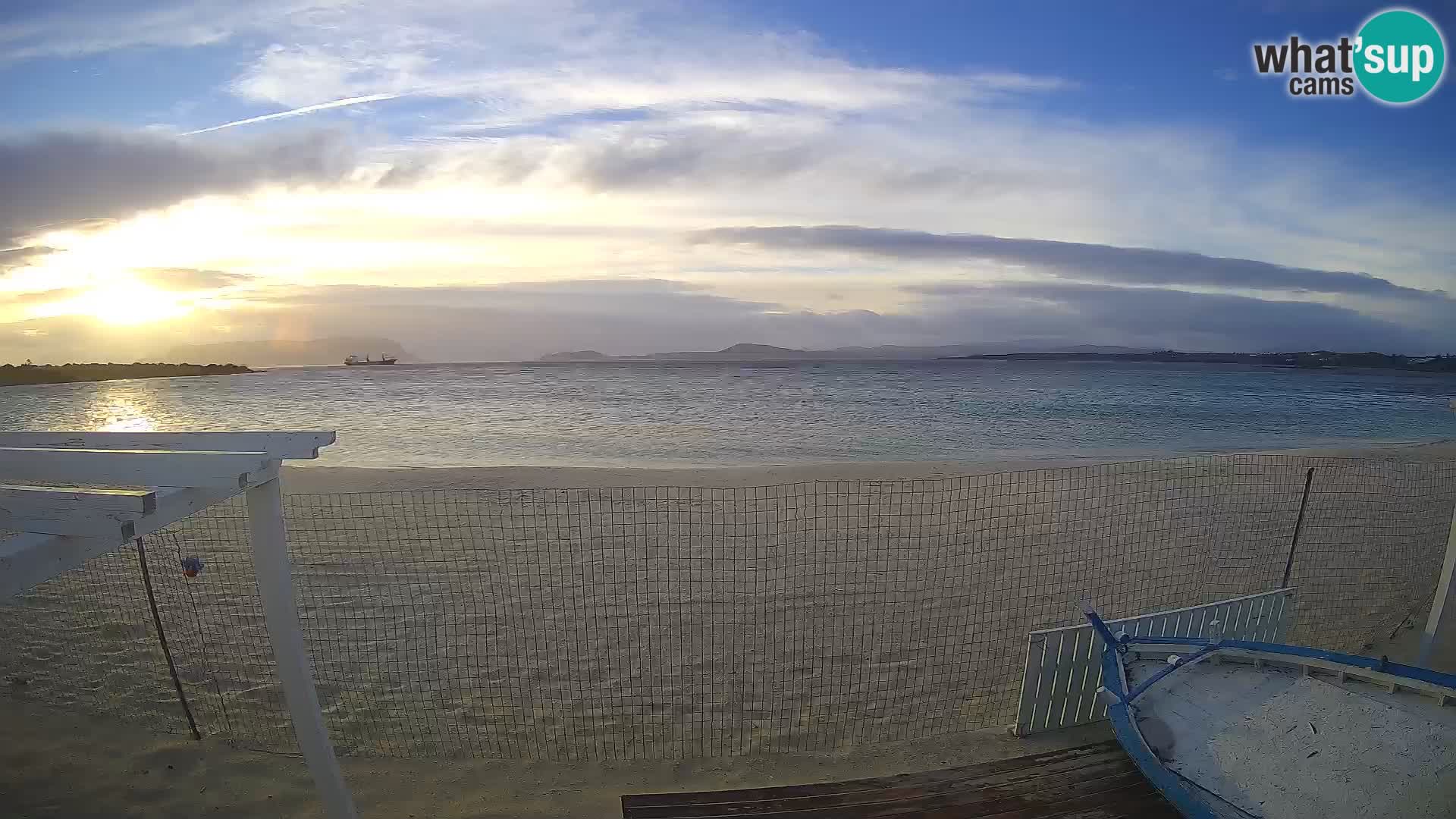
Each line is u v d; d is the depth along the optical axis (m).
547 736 6.25
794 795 5.11
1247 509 13.10
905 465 18.05
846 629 8.26
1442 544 11.27
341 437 27.27
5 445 4.12
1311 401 44.50
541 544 11.00
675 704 6.74
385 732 6.29
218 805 5.29
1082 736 6.25
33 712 6.48
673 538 11.30
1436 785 4.35
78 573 9.75
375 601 8.94
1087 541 11.34
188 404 45.69
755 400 44.50
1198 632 6.60
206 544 10.83
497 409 39.16
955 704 6.79
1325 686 5.34
